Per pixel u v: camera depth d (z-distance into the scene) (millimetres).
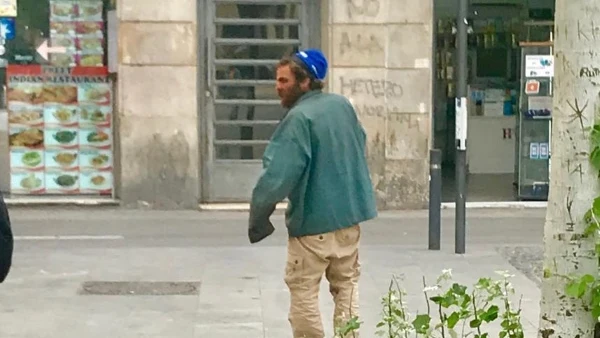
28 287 8555
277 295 8305
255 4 13273
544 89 13789
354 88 12938
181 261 9758
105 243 10812
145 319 7496
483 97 15180
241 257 9969
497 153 15281
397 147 13062
